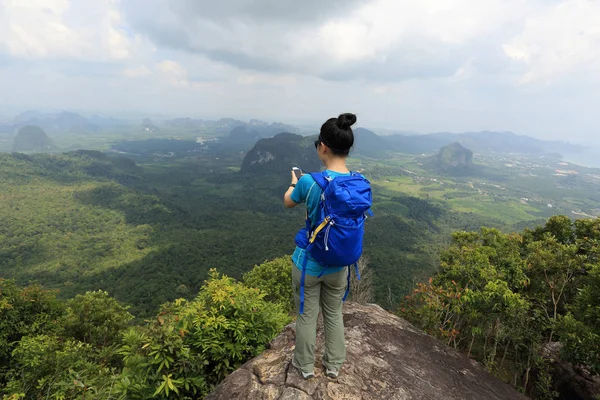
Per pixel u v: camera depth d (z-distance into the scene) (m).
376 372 2.36
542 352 4.66
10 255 79.25
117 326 10.61
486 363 4.85
